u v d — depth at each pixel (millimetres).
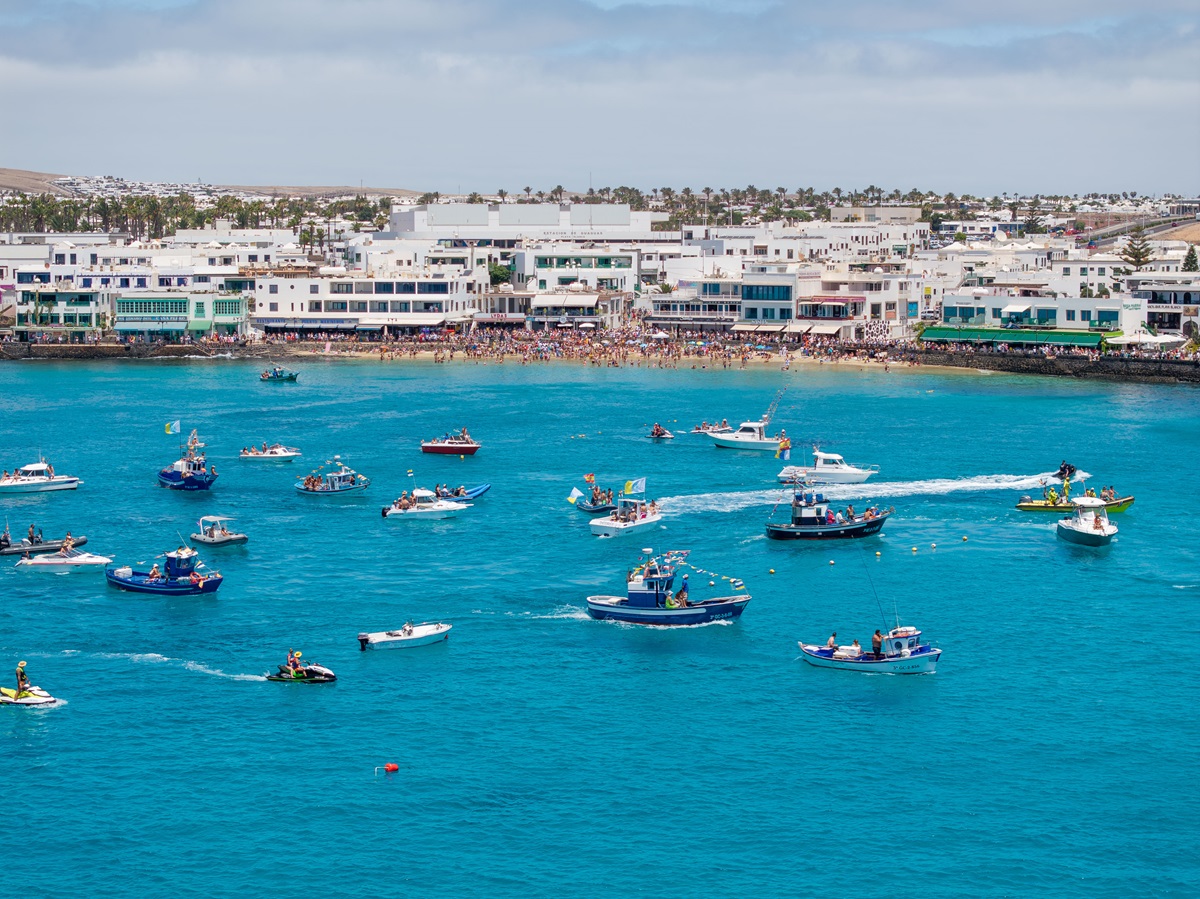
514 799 126500
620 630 168500
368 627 169125
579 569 193250
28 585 186750
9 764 132500
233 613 174625
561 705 146000
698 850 118312
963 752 135375
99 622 171125
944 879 114375
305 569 194125
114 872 115000
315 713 143875
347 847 118625
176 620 172000
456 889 112938
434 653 160500
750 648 162375
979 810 124750
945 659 158875
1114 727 140750
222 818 123062
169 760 133500
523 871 115250
